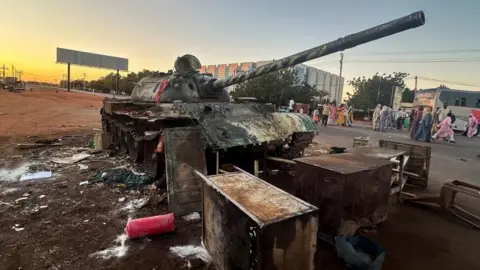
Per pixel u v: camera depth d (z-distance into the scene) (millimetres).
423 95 26297
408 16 3105
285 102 29062
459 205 5273
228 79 6258
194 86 7051
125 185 5418
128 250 3379
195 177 4535
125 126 7074
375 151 5285
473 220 4547
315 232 2445
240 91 29906
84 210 4402
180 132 4703
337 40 3912
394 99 28438
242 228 2408
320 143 11773
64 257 3189
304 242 2396
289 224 2281
